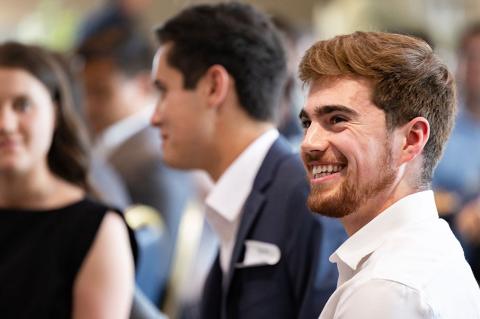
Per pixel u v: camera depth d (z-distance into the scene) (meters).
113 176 6.19
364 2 10.53
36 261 4.19
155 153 6.81
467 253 5.99
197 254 6.44
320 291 3.73
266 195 3.96
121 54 7.20
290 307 3.83
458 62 7.72
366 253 2.90
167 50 4.14
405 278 2.66
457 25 10.14
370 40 2.93
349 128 2.86
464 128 7.29
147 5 10.10
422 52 2.95
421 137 2.90
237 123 4.09
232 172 4.06
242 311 3.89
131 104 7.27
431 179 3.01
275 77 4.15
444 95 2.97
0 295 4.15
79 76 6.85
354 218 2.97
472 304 2.78
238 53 4.07
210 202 4.06
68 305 4.17
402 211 2.90
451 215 6.11
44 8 11.12
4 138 4.23
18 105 4.28
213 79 4.07
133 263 4.39
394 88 2.86
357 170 2.86
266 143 4.09
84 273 4.17
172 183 6.78
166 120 4.15
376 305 2.63
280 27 6.29
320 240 3.76
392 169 2.88
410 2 10.26
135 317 4.38
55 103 4.47
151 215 6.19
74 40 10.12
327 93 2.89
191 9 4.20
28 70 4.31
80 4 10.90
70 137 4.50
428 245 2.81
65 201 4.35
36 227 4.28
